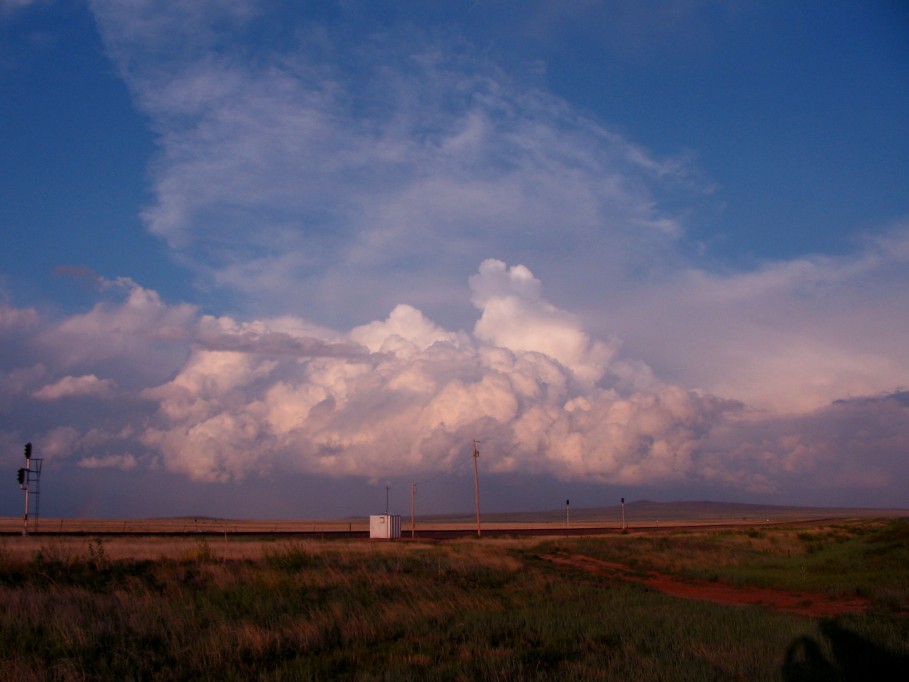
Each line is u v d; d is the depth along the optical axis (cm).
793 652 1269
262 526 16175
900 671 1190
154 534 7425
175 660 1241
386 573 2439
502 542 6216
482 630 1530
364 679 1077
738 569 3475
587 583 2736
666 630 1526
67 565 2291
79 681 1073
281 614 1623
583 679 1097
